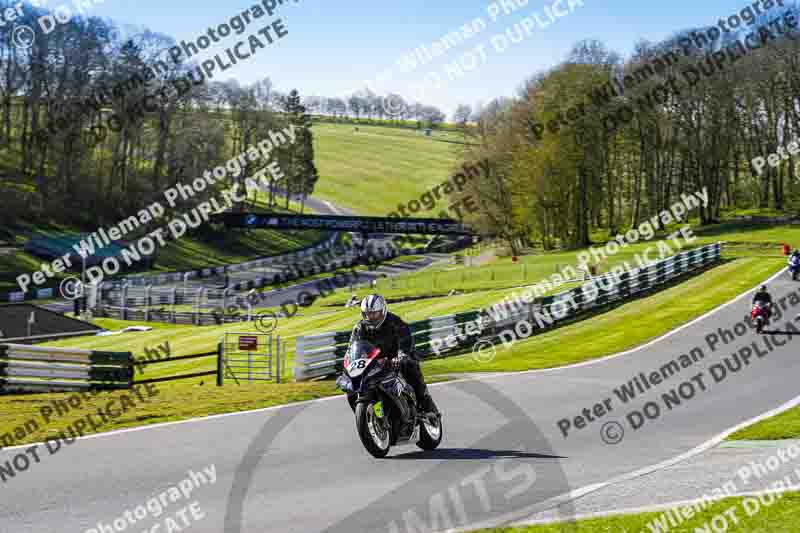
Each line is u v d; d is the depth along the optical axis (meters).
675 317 39.00
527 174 85.62
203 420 14.86
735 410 16.81
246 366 34.16
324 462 11.14
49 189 104.94
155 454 11.67
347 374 11.31
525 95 89.75
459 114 158.62
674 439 13.47
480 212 90.81
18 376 20.34
